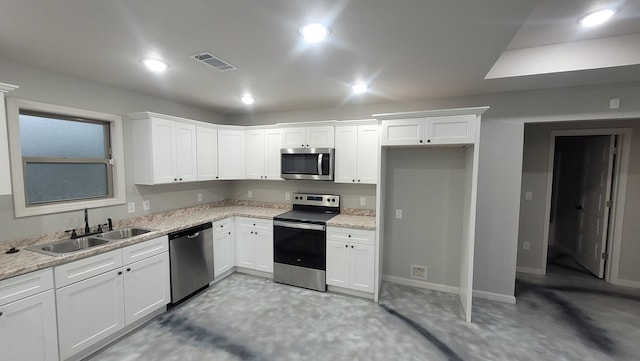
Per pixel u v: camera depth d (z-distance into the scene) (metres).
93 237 2.62
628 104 2.63
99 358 2.16
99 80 2.75
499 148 3.06
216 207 4.36
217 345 2.34
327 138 3.60
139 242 2.54
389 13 1.51
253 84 2.85
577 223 4.50
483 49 1.97
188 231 3.09
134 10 1.49
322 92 3.13
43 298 1.89
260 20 1.59
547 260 4.52
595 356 2.23
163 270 2.79
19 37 1.81
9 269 1.75
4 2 1.39
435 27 1.67
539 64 2.42
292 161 3.75
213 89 3.05
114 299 2.34
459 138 2.65
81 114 2.69
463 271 3.02
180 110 3.76
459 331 2.56
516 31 1.71
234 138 4.05
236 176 4.09
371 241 3.09
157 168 3.11
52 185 2.58
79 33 1.76
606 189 3.74
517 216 3.05
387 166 3.52
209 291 3.33
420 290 3.40
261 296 3.21
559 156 5.20
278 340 2.41
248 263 3.79
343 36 1.79
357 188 3.78
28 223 2.35
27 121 2.41
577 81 2.62
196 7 1.45
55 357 1.96
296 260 3.46
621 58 2.20
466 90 2.98
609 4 1.70
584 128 3.70
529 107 2.94
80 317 2.10
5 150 1.89
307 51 2.02
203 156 3.73
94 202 2.80
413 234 3.49
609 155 3.71
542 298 3.21
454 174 3.29
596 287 3.52
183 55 2.11
